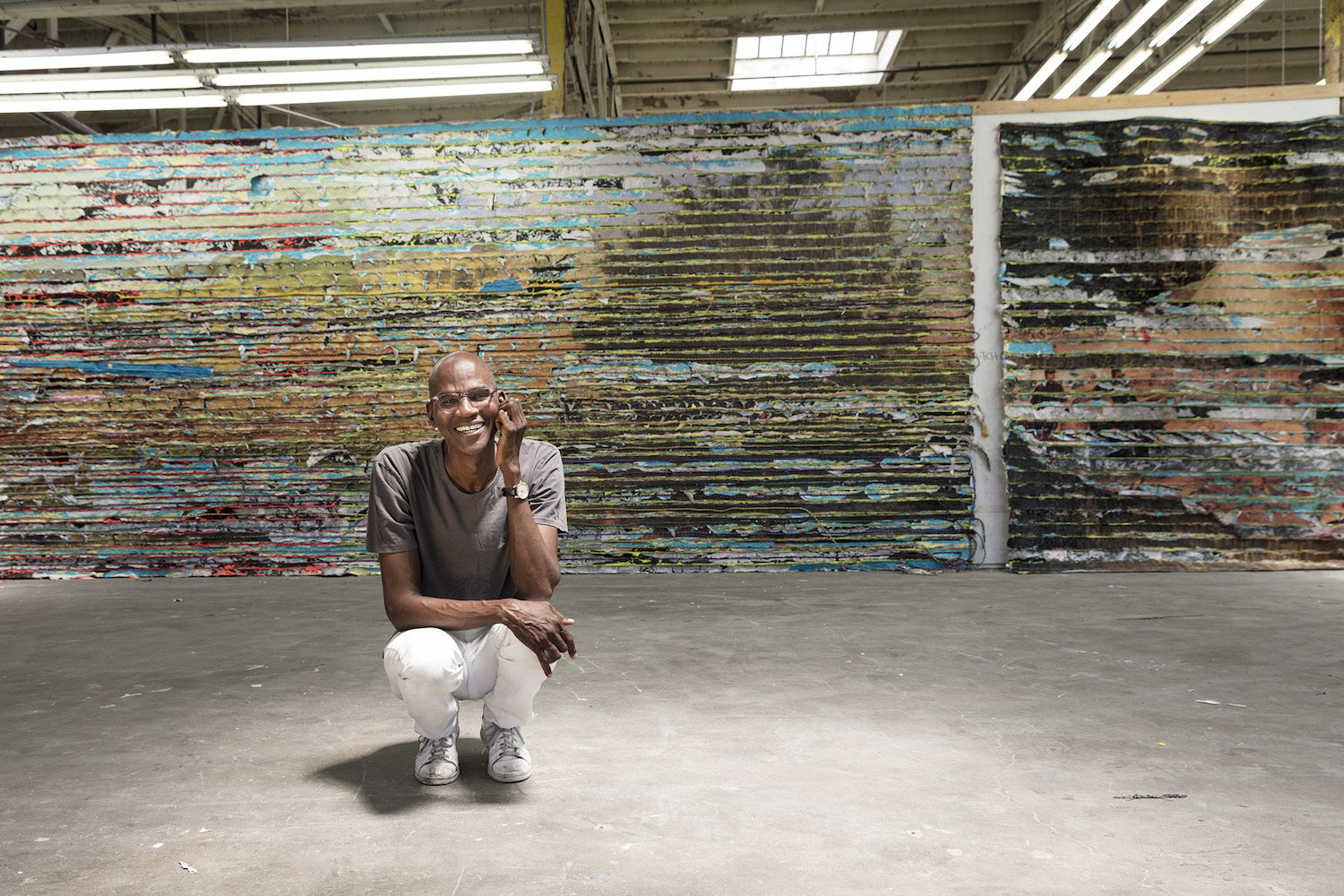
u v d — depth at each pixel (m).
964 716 3.41
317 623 5.37
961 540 7.13
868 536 7.16
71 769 2.96
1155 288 6.95
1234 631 4.85
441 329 7.26
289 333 7.29
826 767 2.88
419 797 2.66
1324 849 2.28
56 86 7.13
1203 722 3.32
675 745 3.10
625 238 7.20
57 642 4.93
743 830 2.41
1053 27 11.34
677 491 7.21
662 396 7.21
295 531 7.33
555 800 2.63
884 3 11.85
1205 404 6.94
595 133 7.18
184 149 7.28
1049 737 3.17
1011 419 6.99
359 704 3.67
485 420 2.59
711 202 7.17
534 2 10.61
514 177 7.22
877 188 7.11
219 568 7.33
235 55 6.86
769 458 7.18
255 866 2.23
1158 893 2.05
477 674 2.74
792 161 7.14
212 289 7.29
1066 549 6.96
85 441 7.35
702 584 6.61
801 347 7.16
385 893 2.08
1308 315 6.91
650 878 2.14
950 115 7.05
